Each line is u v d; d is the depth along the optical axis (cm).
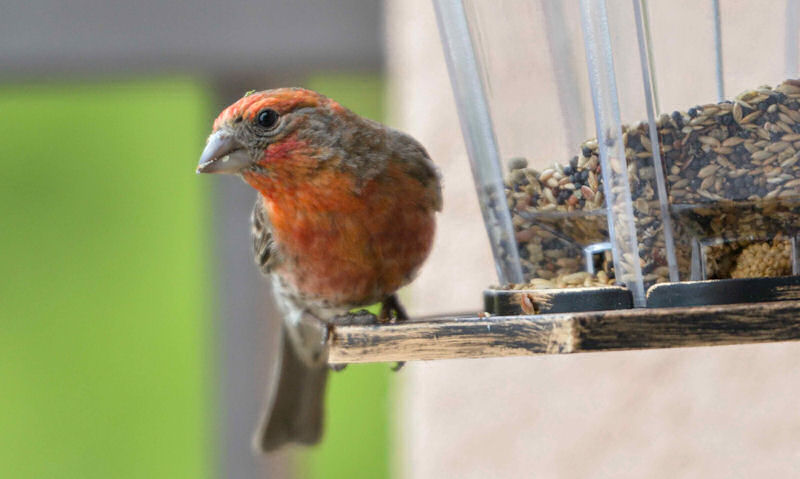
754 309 516
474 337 543
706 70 579
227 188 1035
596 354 934
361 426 1343
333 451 1337
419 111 949
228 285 1038
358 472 1338
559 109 608
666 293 577
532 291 601
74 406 1429
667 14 579
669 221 586
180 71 1014
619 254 597
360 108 1272
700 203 581
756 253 587
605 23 584
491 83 627
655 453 912
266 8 1016
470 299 943
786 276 573
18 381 1442
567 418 940
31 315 1455
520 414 955
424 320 598
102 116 1465
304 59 1016
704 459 895
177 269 1459
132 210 1469
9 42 1005
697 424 900
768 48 575
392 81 1032
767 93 571
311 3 1016
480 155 643
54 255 1459
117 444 1430
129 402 1444
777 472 860
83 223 1462
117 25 1008
